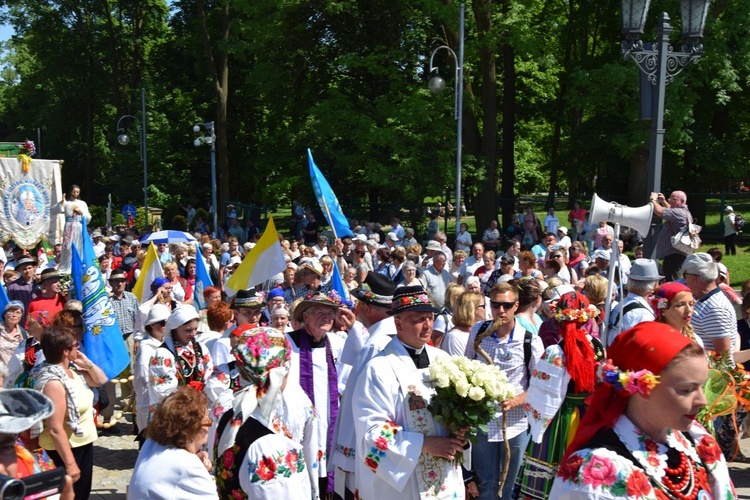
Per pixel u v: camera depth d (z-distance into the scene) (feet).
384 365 13.48
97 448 28.99
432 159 83.76
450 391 12.89
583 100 79.25
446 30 86.94
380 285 18.12
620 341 8.54
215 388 18.31
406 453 12.72
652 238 31.60
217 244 69.97
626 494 7.88
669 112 74.74
